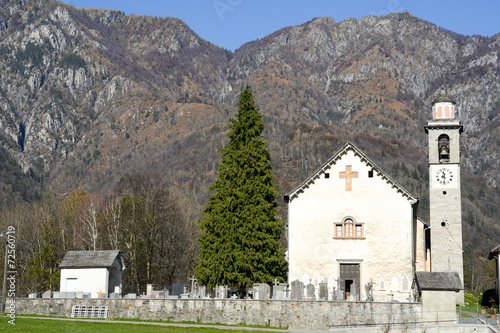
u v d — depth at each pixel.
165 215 93.06
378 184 69.38
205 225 69.12
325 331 55.06
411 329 54.62
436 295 56.62
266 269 67.50
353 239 68.81
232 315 58.12
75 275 68.25
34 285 87.31
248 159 70.94
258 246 67.44
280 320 57.31
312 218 70.06
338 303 57.25
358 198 69.56
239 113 72.50
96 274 67.88
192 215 115.81
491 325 53.25
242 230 67.50
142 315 59.53
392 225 68.31
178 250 98.69
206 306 58.66
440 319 56.12
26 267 95.06
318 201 70.31
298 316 57.19
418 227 73.69
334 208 69.88
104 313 60.12
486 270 155.75
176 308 59.06
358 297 67.25
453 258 72.44
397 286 67.00
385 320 56.78
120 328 51.84
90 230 105.44
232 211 69.38
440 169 74.25
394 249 67.88
